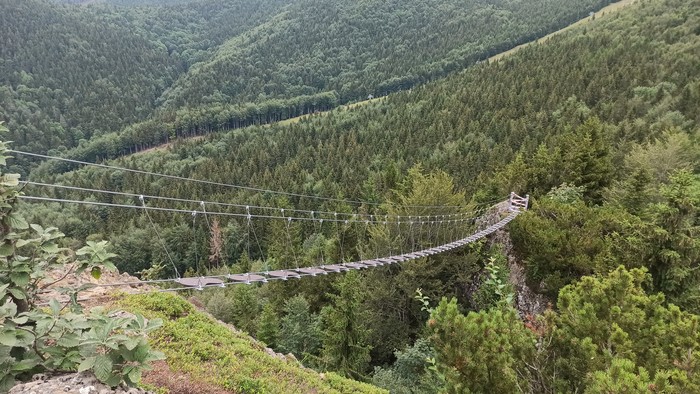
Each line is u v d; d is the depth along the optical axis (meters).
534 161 30.12
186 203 57.97
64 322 3.67
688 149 26.14
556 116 56.28
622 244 13.29
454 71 119.56
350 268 12.05
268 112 128.25
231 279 8.45
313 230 45.19
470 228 23.41
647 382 4.20
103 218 58.25
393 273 21.28
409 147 64.12
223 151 92.00
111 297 9.27
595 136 27.95
